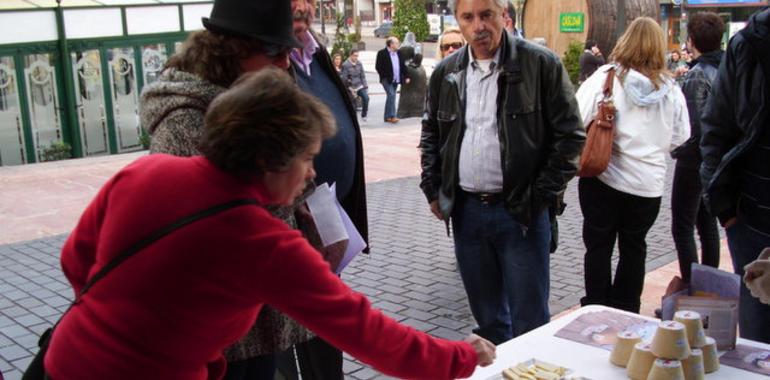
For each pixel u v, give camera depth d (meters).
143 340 1.46
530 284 3.44
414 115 16.02
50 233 7.06
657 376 2.05
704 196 3.17
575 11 15.92
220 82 2.05
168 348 1.47
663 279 5.38
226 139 1.49
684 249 4.69
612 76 3.97
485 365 1.82
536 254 3.43
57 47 13.13
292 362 3.04
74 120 13.47
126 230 1.50
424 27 34.84
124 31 13.82
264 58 2.09
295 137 1.49
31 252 6.41
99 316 1.50
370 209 7.87
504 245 3.48
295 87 1.54
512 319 3.53
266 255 1.47
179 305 1.46
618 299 4.20
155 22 14.15
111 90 13.91
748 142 2.92
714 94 3.07
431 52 36.09
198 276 1.46
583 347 2.41
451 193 3.56
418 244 6.48
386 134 13.60
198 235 1.45
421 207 7.93
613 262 5.73
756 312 2.99
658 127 3.94
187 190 1.51
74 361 1.50
